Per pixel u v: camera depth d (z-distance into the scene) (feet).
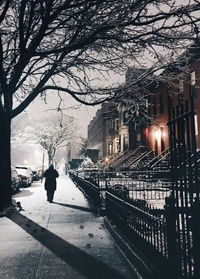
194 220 10.11
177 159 12.34
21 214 30.73
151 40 26.84
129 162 95.96
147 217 14.82
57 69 36.32
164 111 81.97
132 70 33.96
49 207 35.86
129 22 24.49
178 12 22.88
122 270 14.53
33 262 15.65
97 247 18.48
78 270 14.48
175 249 11.43
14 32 33.12
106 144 159.84
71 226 24.67
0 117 34.58
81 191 57.62
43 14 26.91
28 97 36.94
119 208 21.59
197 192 10.22
